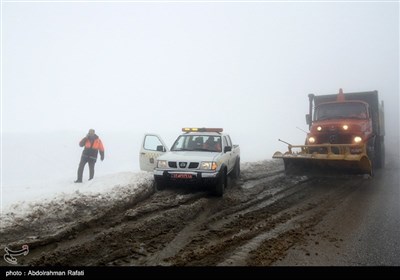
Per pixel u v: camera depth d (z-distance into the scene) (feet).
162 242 14.99
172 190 26.27
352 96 41.37
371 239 15.42
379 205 22.22
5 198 23.12
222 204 22.44
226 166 27.71
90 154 32.32
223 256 13.38
